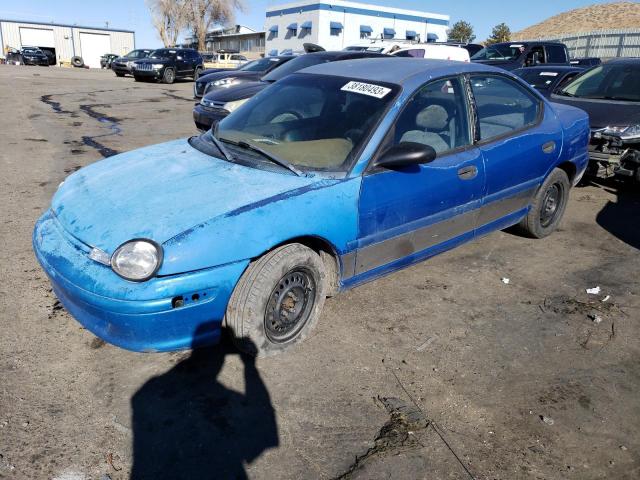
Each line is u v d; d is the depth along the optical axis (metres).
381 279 4.13
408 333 3.41
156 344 2.66
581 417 2.73
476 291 4.02
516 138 4.28
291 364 3.03
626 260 4.69
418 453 2.45
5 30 53.00
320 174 3.15
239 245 2.70
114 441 2.43
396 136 3.40
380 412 2.70
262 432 2.53
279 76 9.44
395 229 3.45
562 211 5.13
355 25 43.06
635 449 2.54
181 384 2.82
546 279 4.26
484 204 4.09
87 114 11.91
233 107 8.24
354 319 3.54
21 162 7.14
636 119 6.19
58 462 2.29
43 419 2.52
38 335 3.16
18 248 4.33
